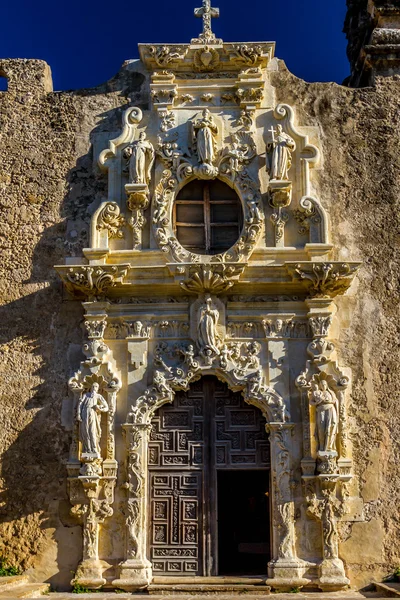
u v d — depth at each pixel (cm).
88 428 1185
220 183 1326
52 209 1320
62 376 1247
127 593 1135
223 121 1334
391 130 1348
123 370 1240
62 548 1179
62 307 1274
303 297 1264
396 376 1242
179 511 1202
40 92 1376
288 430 1202
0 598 1002
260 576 1175
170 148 1312
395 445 1213
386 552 1172
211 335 1234
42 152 1346
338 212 1312
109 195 1302
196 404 1241
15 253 1304
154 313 1257
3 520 1191
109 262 1270
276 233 1275
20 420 1230
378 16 1416
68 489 1193
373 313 1268
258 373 1223
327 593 1126
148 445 1222
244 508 1583
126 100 1362
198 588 1127
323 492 1173
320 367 1219
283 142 1294
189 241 1302
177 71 1356
